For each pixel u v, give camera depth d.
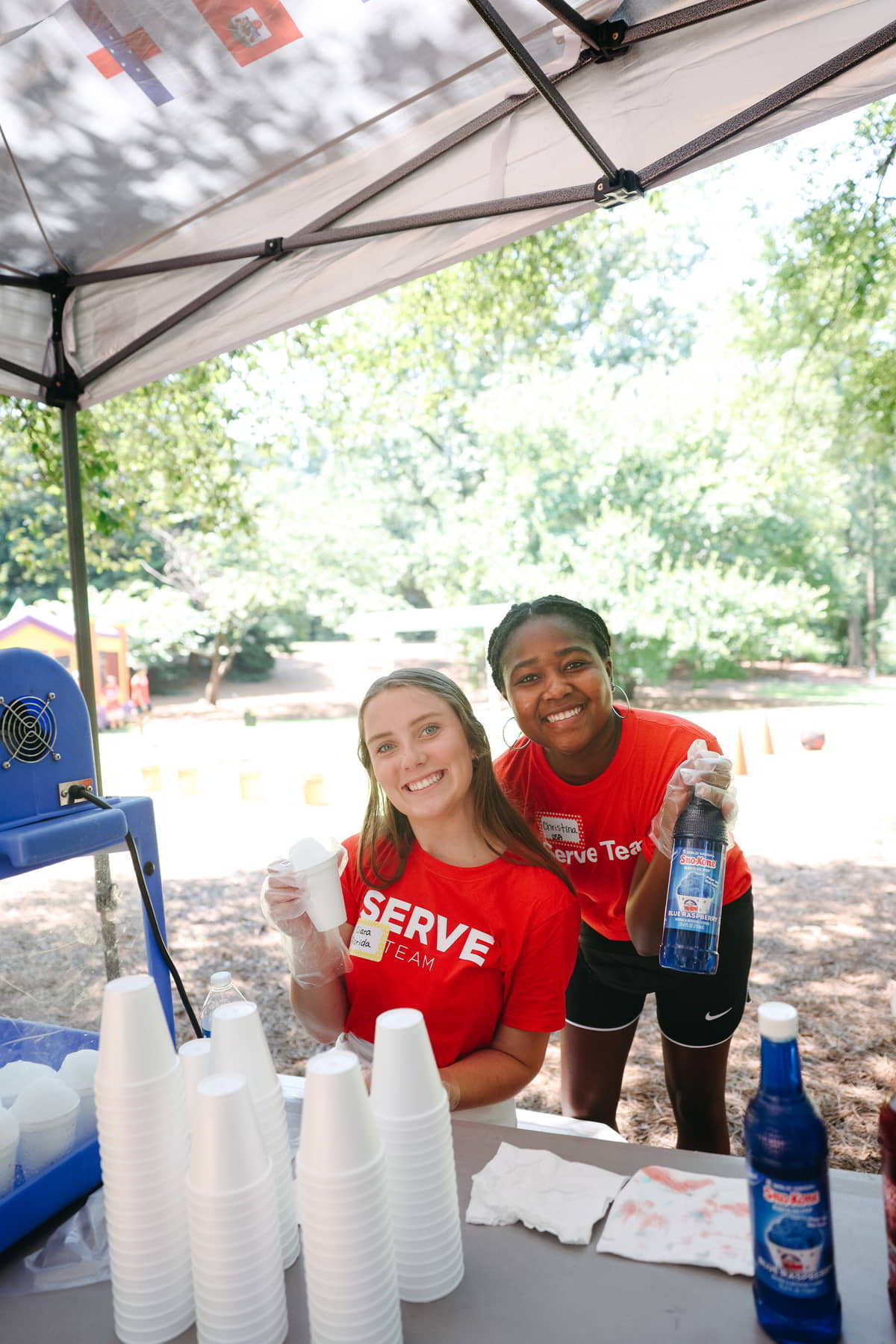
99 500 7.60
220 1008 1.08
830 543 16.55
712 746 1.89
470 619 9.48
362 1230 0.87
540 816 2.03
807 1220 0.85
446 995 1.59
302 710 18.66
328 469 19.92
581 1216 1.08
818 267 8.29
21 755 1.31
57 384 2.82
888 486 18.62
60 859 1.28
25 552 10.61
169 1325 0.96
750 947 2.21
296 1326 0.96
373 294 2.35
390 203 2.26
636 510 14.42
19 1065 1.24
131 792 10.28
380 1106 0.98
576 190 1.97
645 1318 0.93
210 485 9.14
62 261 2.68
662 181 1.92
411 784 1.57
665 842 1.64
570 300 15.08
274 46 1.92
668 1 1.80
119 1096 0.95
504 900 1.60
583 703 1.81
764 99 1.76
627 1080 3.60
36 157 2.24
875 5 1.66
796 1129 0.85
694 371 14.23
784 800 8.31
